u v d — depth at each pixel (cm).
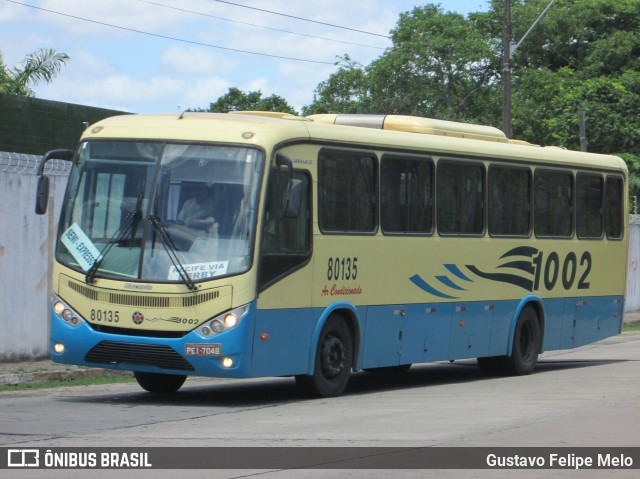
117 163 1405
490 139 1900
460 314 1761
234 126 1395
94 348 1376
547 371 2027
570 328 2056
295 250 1423
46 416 1283
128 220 1376
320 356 1485
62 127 2431
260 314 1359
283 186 1404
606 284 2156
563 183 2025
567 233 2038
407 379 1889
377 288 1580
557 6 6159
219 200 1362
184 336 1338
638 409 1343
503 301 1866
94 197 1409
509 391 1603
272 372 1389
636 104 5109
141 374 1566
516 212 1897
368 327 1566
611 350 2588
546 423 1216
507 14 3203
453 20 5900
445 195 1727
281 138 1402
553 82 5550
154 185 1378
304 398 1502
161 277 1349
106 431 1151
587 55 5934
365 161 1561
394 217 1617
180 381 1612
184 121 1416
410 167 1652
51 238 1927
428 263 1684
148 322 1349
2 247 1836
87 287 1380
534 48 6066
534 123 5372
